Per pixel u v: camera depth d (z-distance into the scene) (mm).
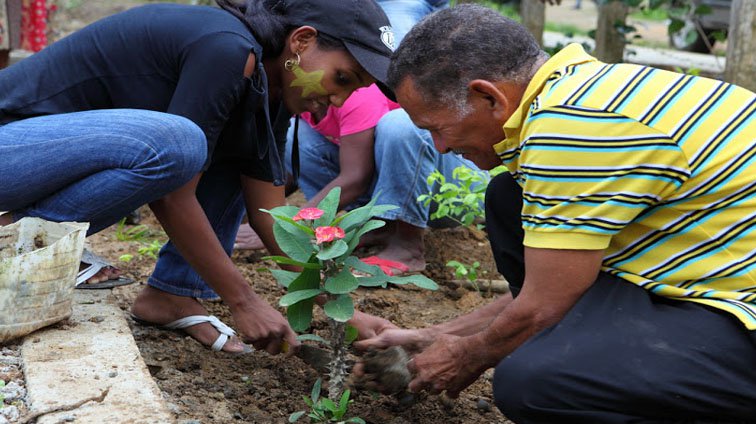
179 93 2793
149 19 2906
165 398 2764
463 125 2432
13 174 2859
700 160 2229
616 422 2279
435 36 2369
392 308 3760
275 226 2650
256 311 2971
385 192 4047
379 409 2896
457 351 2512
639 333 2291
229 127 3025
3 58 6809
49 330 2873
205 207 3297
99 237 4422
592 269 2307
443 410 2932
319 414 2668
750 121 2271
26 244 2887
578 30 13578
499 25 2361
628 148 2207
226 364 3141
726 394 2262
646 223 2334
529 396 2299
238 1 2996
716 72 8555
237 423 2680
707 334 2279
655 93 2242
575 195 2248
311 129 4430
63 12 10695
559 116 2234
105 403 2441
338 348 2705
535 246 2318
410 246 4176
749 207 2258
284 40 2887
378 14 2902
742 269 2287
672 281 2361
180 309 3275
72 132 2826
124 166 2803
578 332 2312
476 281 4094
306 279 2611
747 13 5809
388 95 3020
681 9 6781
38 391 2469
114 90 2939
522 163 2324
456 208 3883
